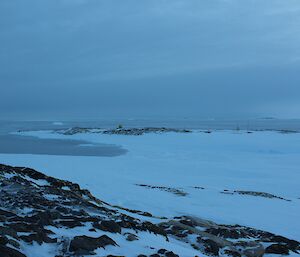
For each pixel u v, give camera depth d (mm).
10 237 4977
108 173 21125
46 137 54625
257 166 26750
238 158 31125
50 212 6508
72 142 46438
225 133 52062
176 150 36531
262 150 36750
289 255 7734
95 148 39281
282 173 23688
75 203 7828
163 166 25672
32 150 37625
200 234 7914
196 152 34875
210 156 32125
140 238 6305
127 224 6875
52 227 5918
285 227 11000
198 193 15742
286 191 18094
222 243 7656
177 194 15180
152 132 51938
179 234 7801
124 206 12453
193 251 6613
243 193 16359
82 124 106875
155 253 5543
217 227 9016
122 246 5645
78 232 5879
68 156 29875
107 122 125875
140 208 12242
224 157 31578
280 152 35719
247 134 50906
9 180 8742
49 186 9047
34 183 9133
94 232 5977
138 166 25250
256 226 10852
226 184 19422
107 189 15477
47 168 22141
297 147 38281
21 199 7262
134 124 104812
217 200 14461
